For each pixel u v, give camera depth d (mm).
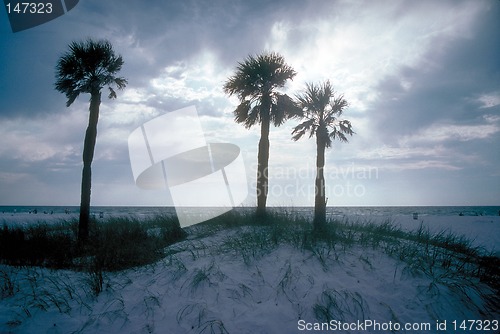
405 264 6227
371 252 6805
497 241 13742
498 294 5379
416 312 4824
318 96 11266
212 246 7672
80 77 10938
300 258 6410
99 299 5281
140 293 5363
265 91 12922
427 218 33344
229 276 5738
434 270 6098
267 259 6410
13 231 8492
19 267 6785
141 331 4402
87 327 4520
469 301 5125
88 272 6406
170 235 9266
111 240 8250
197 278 5570
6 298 5406
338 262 6234
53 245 7973
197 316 4668
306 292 5199
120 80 11367
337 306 4867
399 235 8727
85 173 10195
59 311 4914
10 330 4426
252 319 4582
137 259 6973
